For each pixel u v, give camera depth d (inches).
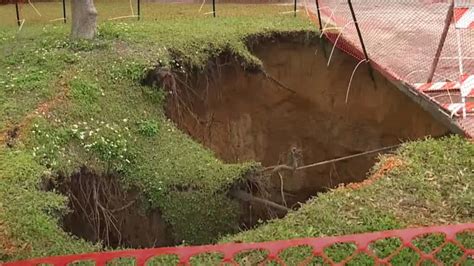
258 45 496.4
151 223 352.5
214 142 483.5
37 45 456.1
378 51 469.1
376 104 458.9
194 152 377.7
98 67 416.8
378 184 284.4
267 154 506.6
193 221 349.7
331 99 495.5
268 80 495.2
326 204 269.9
